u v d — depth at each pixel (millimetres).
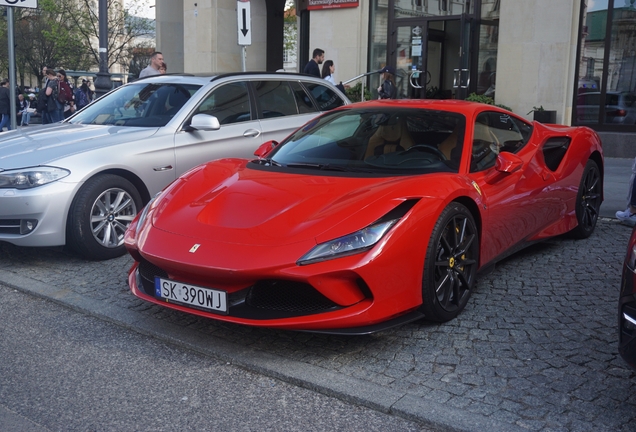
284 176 4004
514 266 4992
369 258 3219
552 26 11602
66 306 4262
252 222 3469
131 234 3848
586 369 3225
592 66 11883
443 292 3760
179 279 3514
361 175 3939
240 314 3332
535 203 4750
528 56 11898
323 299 3289
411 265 3422
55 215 4887
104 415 2871
